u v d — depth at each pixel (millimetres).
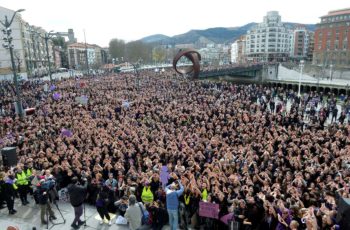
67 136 18000
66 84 44906
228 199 9875
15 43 76875
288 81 73188
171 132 18938
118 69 95688
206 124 20594
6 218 10859
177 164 12656
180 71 49281
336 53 100500
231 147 15648
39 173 12070
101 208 10133
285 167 12836
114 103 29406
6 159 13078
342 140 16906
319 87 64812
